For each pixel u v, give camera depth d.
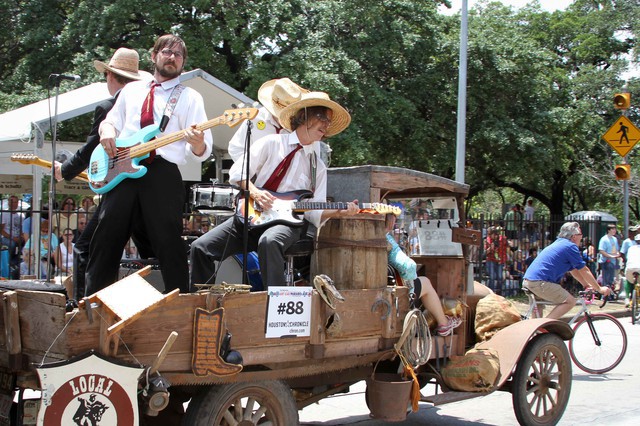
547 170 21.72
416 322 5.19
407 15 18.88
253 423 4.41
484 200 37.84
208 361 3.98
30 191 14.05
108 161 4.51
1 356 3.89
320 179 5.22
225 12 16.16
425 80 19.33
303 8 17.69
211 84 10.73
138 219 4.68
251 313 4.23
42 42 19.05
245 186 4.71
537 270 8.97
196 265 4.91
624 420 6.67
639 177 21.72
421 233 6.43
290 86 5.25
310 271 5.19
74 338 3.55
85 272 4.97
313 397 5.08
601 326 9.38
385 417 5.07
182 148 4.68
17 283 4.18
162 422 4.58
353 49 17.64
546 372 6.27
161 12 16.00
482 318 6.35
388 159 20.45
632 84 24.69
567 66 28.19
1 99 16.94
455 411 6.97
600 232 18.45
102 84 12.55
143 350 3.79
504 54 19.67
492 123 19.55
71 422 3.51
